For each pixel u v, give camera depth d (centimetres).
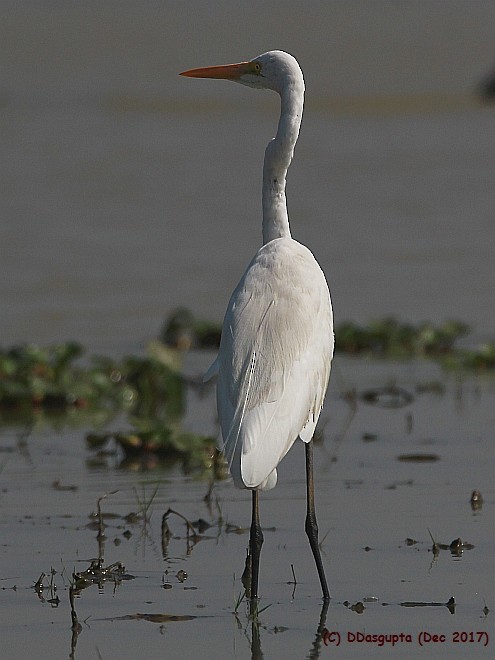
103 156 3250
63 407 1460
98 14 5812
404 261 2203
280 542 946
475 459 1160
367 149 3453
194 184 2898
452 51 5188
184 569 889
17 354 1527
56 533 973
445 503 1024
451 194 2808
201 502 1060
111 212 2586
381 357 1675
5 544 945
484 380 1525
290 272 812
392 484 1084
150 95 4353
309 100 4388
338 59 5059
